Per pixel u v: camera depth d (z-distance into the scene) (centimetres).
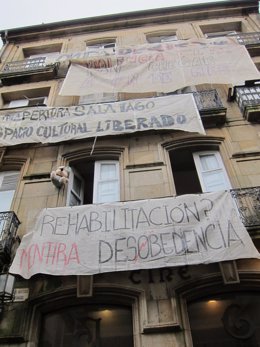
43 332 637
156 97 1063
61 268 627
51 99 1263
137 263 621
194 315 630
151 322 589
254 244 670
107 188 895
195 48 1284
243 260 666
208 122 1018
